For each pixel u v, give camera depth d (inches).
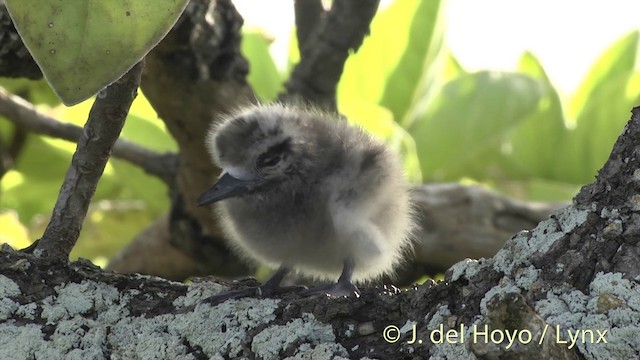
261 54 607.8
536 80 611.2
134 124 589.6
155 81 478.6
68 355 325.7
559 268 303.0
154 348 326.6
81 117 588.7
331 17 494.0
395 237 429.4
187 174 522.6
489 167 605.9
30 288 342.6
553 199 584.7
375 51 609.9
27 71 434.6
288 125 436.1
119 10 278.4
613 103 598.9
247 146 433.7
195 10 461.1
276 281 364.8
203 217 536.4
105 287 344.2
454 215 551.8
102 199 637.3
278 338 317.7
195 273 573.0
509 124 602.5
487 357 269.4
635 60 649.0
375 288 330.0
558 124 607.8
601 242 302.7
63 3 277.4
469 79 611.8
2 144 620.7
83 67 275.7
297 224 419.5
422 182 606.5
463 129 605.3
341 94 615.5
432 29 607.2
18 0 277.1
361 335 314.5
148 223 618.8
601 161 601.6
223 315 329.7
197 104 486.0
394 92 613.9
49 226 351.6
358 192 414.9
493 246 553.6
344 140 428.5
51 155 631.2
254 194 427.2
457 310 306.3
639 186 305.3
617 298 292.0
